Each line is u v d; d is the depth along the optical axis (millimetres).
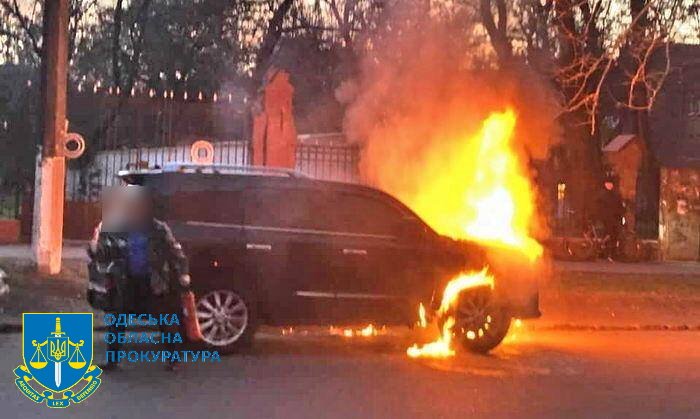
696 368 11227
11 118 26719
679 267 23297
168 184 10625
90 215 22422
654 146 36750
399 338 12844
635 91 25141
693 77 34625
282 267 10906
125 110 23188
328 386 9430
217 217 10766
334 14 30859
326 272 11078
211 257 10625
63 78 15453
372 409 8461
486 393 9344
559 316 15195
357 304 11188
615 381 10242
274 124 20219
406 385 9602
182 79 31375
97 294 10539
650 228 27172
